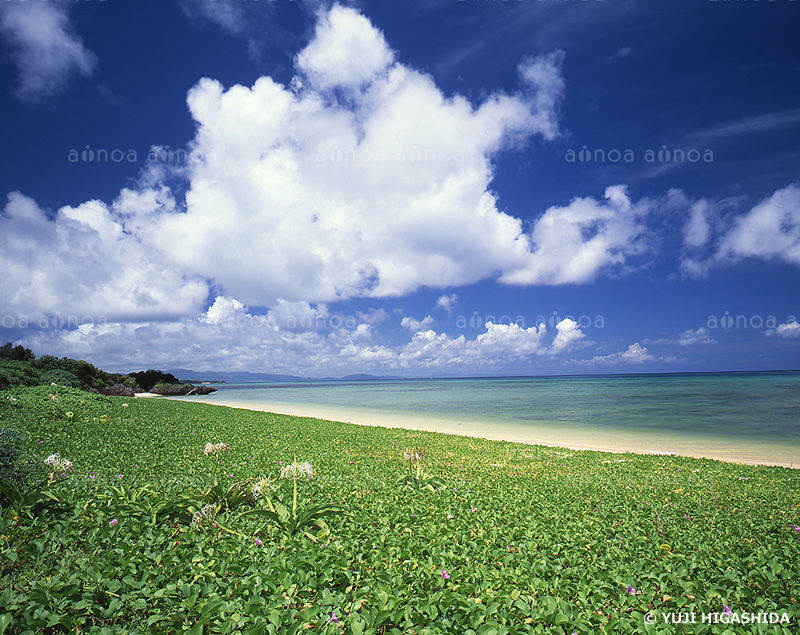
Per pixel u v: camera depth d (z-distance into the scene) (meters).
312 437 22.38
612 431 29.50
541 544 7.69
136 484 9.98
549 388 107.38
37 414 20.41
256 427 25.38
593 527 9.01
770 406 45.47
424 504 10.05
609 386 111.44
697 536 8.69
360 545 7.14
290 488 10.40
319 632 4.64
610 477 15.14
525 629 4.91
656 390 83.50
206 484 10.48
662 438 26.42
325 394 95.12
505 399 66.31
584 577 6.35
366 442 21.56
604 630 4.99
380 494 10.73
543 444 24.50
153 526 7.23
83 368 52.38
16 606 4.55
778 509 11.44
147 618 4.77
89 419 20.94
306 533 7.43
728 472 16.45
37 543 5.98
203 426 23.66
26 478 8.12
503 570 6.39
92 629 4.43
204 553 6.34
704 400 55.16
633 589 6.03
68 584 4.98
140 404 34.06
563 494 12.19
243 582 5.53
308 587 5.54
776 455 21.47
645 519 9.89
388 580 5.88
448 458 18.17
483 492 11.82
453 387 136.88
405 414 42.62
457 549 7.25
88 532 6.71
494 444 22.56
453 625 4.98
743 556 7.69
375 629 4.81
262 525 7.60
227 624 4.61
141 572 5.59
